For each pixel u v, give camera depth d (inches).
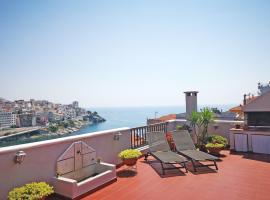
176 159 256.2
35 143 188.5
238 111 433.7
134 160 259.1
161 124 397.4
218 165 278.2
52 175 200.2
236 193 193.0
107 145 272.1
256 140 330.6
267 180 222.7
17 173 172.9
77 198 185.9
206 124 377.4
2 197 163.2
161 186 213.3
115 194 196.5
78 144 226.2
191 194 192.9
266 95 337.7
